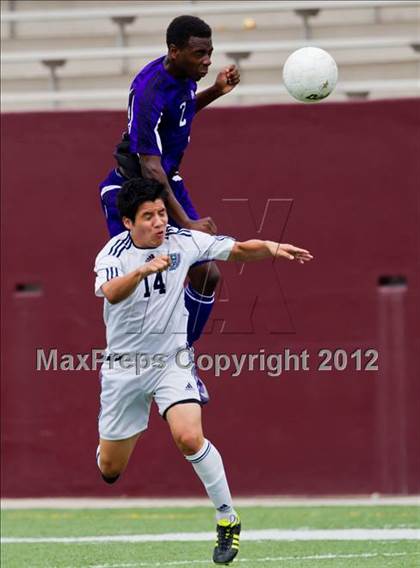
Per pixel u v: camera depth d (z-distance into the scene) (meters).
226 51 50.28
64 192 44.81
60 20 53.03
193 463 25.41
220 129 44.00
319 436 43.66
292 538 35.53
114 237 26.12
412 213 43.44
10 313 44.88
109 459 27.16
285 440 43.78
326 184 43.69
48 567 31.41
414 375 43.28
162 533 37.12
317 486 43.62
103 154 44.75
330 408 43.59
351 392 43.59
